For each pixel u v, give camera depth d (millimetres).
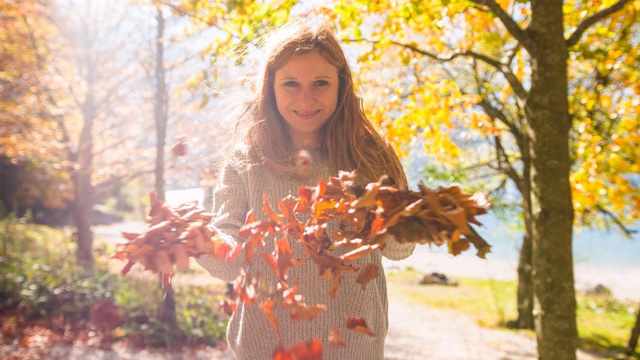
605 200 9375
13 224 13594
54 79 12734
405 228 978
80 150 13625
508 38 7953
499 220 12500
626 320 14648
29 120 13047
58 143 13555
